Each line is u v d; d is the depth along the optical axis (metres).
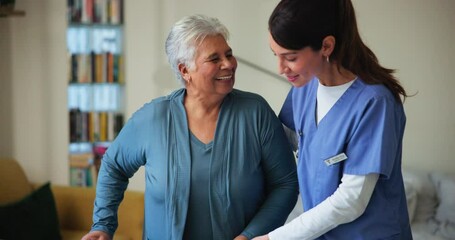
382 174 1.20
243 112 1.49
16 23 3.33
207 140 1.48
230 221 1.47
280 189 1.55
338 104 1.30
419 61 3.44
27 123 3.43
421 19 3.40
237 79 3.55
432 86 3.46
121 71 3.50
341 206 1.22
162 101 1.55
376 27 3.43
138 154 1.56
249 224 1.48
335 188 1.31
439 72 3.44
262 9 3.47
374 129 1.22
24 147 3.45
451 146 3.50
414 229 2.99
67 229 2.96
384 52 3.44
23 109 3.41
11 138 3.44
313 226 1.24
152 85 3.51
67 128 3.45
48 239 2.68
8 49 3.35
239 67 3.54
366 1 3.40
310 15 1.15
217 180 1.46
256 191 1.51
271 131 1.50
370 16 3.42
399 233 1.34
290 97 1.58
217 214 1.46
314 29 1.15
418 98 3.48
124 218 2.86
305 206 1.43
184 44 1.40
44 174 3.48
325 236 1.35
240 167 1.46
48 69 3.38
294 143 1.65
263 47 3.50
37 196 2.74
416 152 3.54
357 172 1.22
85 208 2.94
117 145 1.60
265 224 1.47
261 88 3.54
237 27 3.51
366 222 1.29
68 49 3.42
